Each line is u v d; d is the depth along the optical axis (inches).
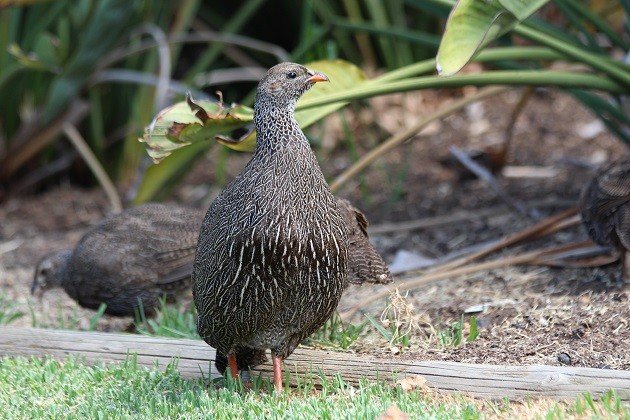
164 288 345.4
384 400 245.1
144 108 515.5
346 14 588.4
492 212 436.1
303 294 246.1
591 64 343.6
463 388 255.8
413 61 567.8
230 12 620.4
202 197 522.0
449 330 305.4
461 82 333.1
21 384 282.2
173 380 275.7
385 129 550.3
